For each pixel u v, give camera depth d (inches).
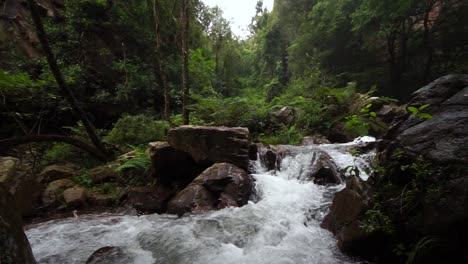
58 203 223.9
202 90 643.5
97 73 488.7
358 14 514.9
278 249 135.4
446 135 113.3
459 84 135.4
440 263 98.8
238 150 225.0
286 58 1090.1
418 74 569.0
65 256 143.9
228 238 148.6
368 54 649.6
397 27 509.4
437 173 104.1
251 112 430.0
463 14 463.2
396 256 113.8
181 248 141.3
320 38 722.2
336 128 399.5
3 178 194.4
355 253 125.9
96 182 260.5
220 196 189.5
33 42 434.9
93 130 301.0
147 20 608.4
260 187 211.0
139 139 349.1
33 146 341.1
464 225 92.4
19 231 97.3
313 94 498.9
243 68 1445.6
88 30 502.6
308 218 169.9
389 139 167.3
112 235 166.7
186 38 350.9
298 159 253.1
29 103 331.6
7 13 430.0
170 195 215.2
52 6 513.7
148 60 602.2
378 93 603.2
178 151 228.1
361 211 128.1
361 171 203.9
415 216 107.2
